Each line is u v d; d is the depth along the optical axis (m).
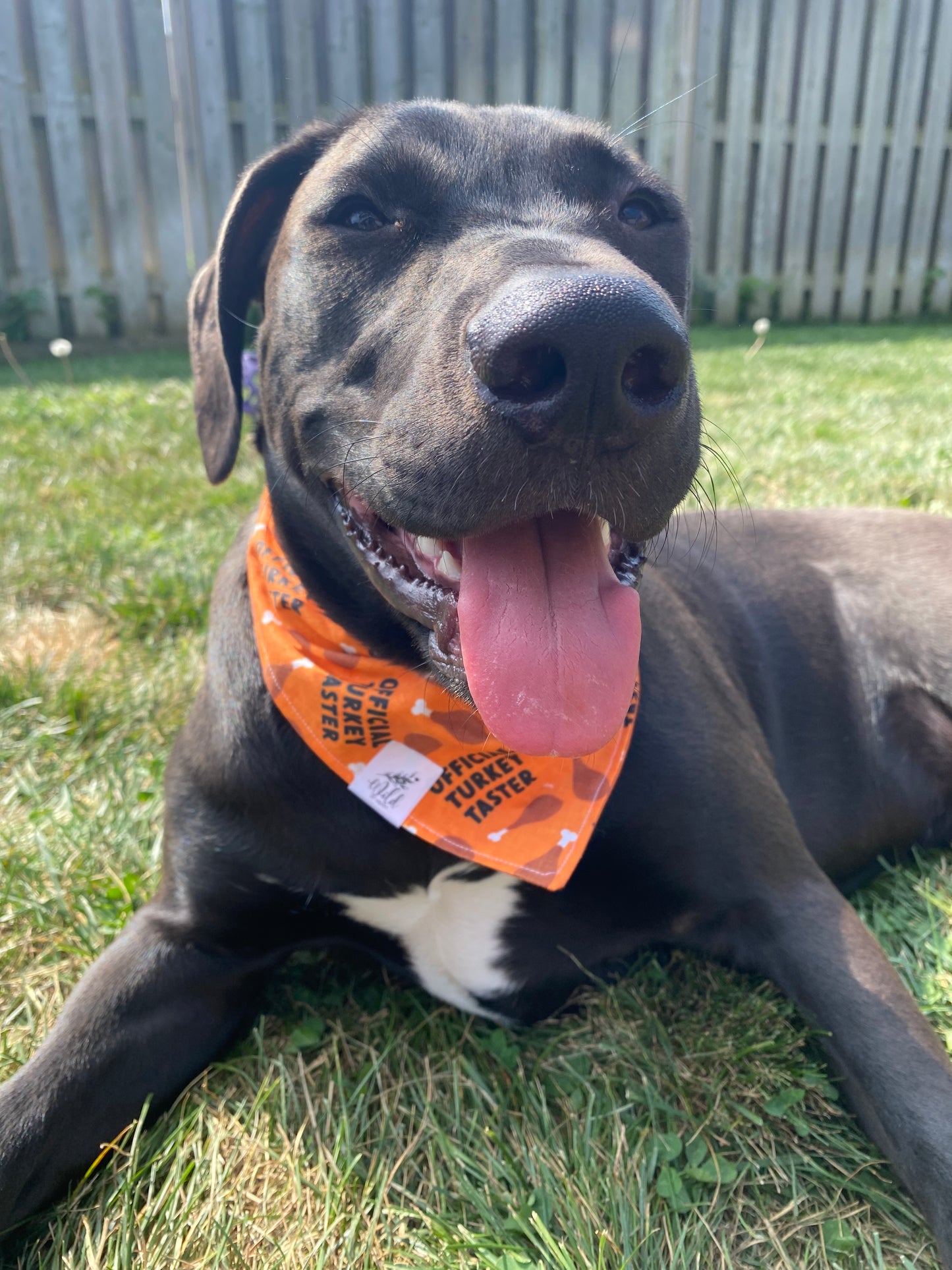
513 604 0.24
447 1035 0.31
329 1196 0.25
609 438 0.20
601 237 0.27
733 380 1.13
